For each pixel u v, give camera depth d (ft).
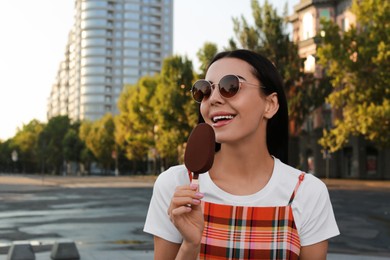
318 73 158.30
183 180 5.05
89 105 465.06
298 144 170.09
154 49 488.85
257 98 5.04
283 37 109.19
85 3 477.36
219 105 4.96
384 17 96.58
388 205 56.18
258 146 5.21
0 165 498.28
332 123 158.81
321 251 5.06
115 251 25.99
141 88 177.06
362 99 98.58
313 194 5.06
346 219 42.60
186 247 4.29
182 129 141.38
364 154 152.56
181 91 138.92
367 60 97.30
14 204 61.82
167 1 498.69
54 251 23.49
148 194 82.84
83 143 318.24
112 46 473.67
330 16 160.97
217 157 5.34
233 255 4.77
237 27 110.22
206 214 4.91
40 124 388.98
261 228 4.82
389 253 25.91
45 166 386.93
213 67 5.20
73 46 519.19
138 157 216.74
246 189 5.09
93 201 66.69
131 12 480.23
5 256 24.07
